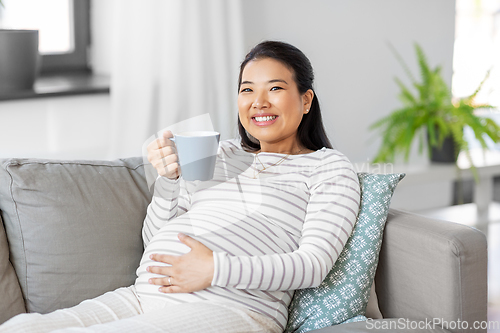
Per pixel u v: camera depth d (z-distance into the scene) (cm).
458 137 285
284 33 272
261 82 142
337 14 287
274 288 122
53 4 246
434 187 337
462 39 370
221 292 123
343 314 129
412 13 312
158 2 222
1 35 203
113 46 221
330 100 293
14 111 212
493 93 365
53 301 130
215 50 235
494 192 360
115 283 135
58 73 253
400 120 288
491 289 237
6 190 133
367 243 132
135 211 143
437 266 123
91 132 233
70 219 133
